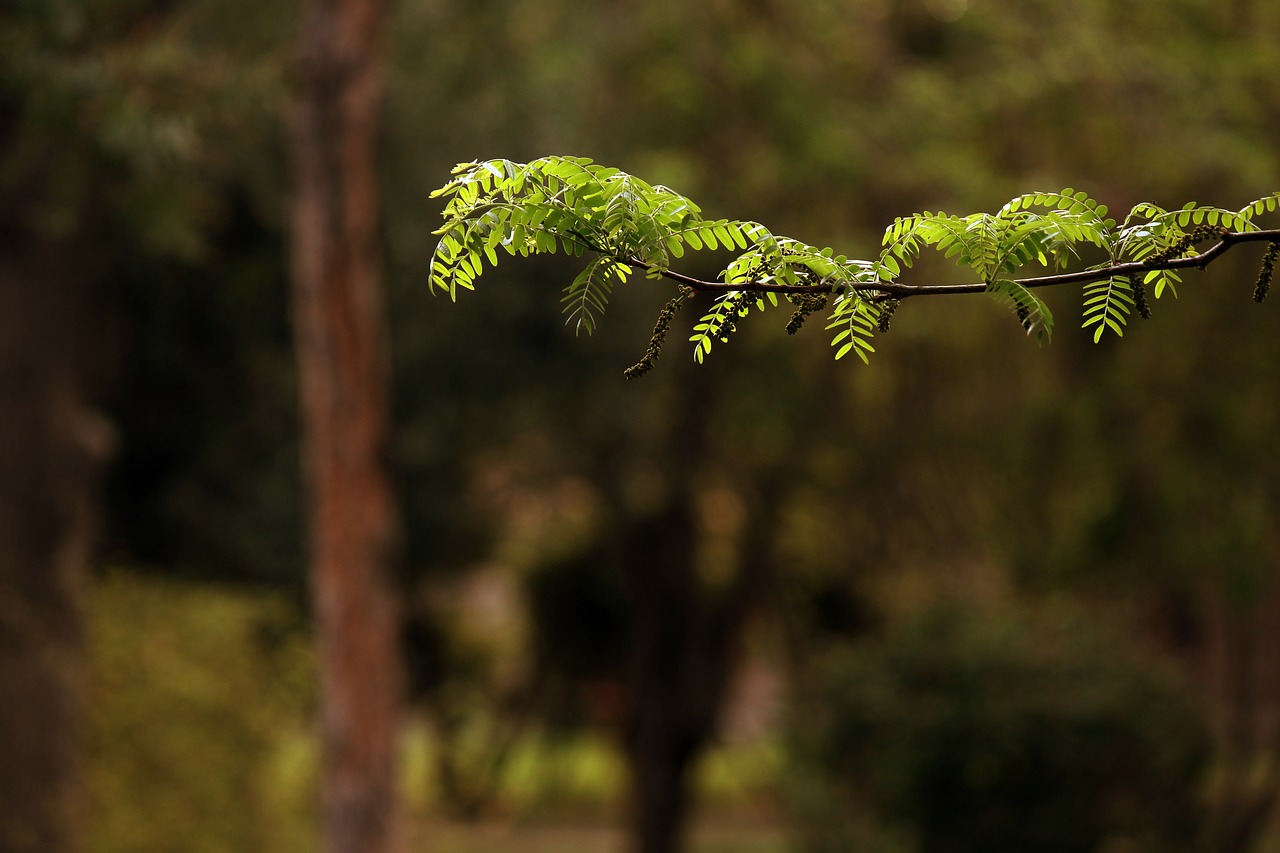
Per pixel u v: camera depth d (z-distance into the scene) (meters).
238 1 10.39
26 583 9.41
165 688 10.77
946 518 14.81
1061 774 10.01
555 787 20.27
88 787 10.17
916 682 10.53
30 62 7.71
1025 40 10.94
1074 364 12.70
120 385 12.72
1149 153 11.13
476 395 11.54
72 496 9.70
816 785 11.02
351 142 7.75
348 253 7.77
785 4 11.46
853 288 1.71
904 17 13.27
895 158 11.73
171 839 10.66
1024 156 12.28
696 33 11.50
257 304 12.50
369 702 7.97
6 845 9.12
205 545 13.10
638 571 15.87
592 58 11.37
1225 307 11.93
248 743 11.50
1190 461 12.11
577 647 18.42
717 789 23.70
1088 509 12.82
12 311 9.34
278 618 12.48
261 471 12.61
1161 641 14.05
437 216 11.00
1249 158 10.33
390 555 8.05
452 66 11.05
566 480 14.75
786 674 16.44
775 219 12.48
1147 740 10.11
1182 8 10.60
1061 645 10.61
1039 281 1.73
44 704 9.41
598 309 1.71
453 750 18.20
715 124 12.34
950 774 10.12
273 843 11.69
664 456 14.02
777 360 12.99
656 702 16.06
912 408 14.00
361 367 7.86
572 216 1.69
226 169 11.17
